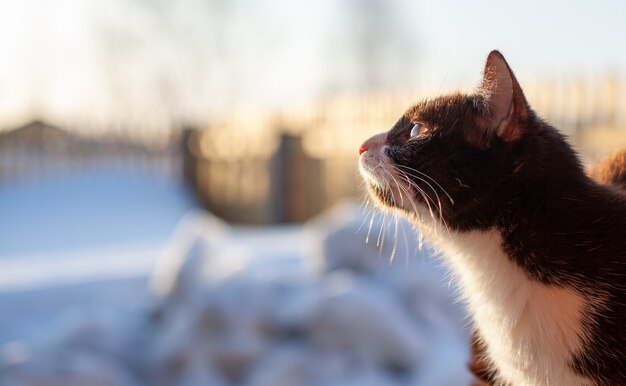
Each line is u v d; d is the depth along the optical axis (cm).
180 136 442
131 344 129
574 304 64
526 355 66
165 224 355
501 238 67
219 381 118
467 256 69
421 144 70
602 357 64
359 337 116
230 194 368
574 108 199
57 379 115
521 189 67
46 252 293
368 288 120
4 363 119
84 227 345
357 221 132
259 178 334
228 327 122
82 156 463
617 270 64
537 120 69
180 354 121
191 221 155
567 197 66
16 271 174
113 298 148
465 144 69
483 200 68
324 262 132
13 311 146
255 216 339
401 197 72
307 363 115
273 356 118
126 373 122
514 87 68
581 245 65
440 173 69
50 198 402
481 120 69
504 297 67
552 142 68
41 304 148
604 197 67
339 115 280
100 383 116
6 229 345
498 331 67
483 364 71
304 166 307
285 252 155
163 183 442
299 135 310
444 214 69
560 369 65
